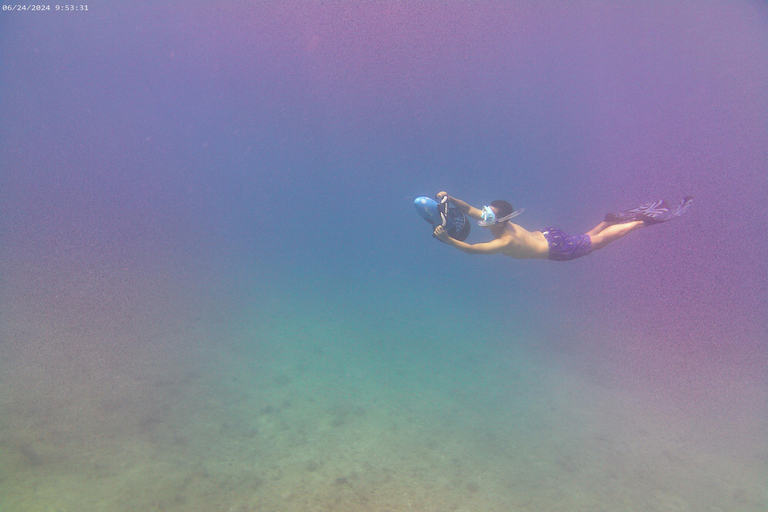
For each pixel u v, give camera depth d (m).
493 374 9.92
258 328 10.99
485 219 3.56
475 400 8.46
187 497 4.65
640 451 6.81
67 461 4.87
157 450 5.43
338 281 20.22
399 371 9.55
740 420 7.87
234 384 7.73
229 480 5.09
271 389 7.81
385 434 6.78
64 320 9.27
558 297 18.83
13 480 4.30
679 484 5.95
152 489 4.66
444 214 3.61
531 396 8.82
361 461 5.96
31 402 5.96
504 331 13.70
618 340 12.64
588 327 14.02
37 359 7.29
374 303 16.28
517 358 11.13
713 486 5.92
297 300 14.67
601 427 7.59
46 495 4.22
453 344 11.97
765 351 11.55
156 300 11.83
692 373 10.18
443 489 5.53
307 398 7.69
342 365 9.45
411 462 6.09
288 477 5.36
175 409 6.51
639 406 8.46
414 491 5.42
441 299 18.83
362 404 7.74
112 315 10.07
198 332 9.91
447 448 6.58
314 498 5.01
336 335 11.43
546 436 7.20
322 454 6.01
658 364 10.75
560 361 10.96
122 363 7.71
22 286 11.15
